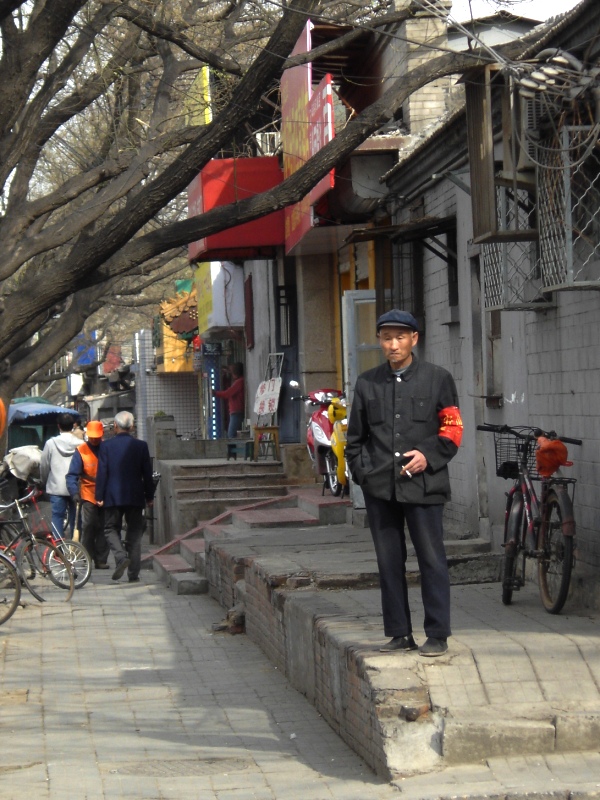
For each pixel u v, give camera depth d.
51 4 10.09
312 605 7.86
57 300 10.67
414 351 13.40
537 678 5.88
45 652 9.52
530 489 8.03
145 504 14.05
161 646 9.73
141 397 42.75
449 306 11.80
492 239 8.30
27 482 14.78
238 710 7.43
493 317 10.45
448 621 6.04
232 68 12.52
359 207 14.17
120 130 15.23
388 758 5.54
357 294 14.56
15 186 12.62
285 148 16.61
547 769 5.41
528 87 7.62
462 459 11.49
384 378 6.16
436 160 11.59
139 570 14.16
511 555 7.92
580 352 8.12
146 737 6.77
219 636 10.19
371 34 14.95
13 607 10.83
